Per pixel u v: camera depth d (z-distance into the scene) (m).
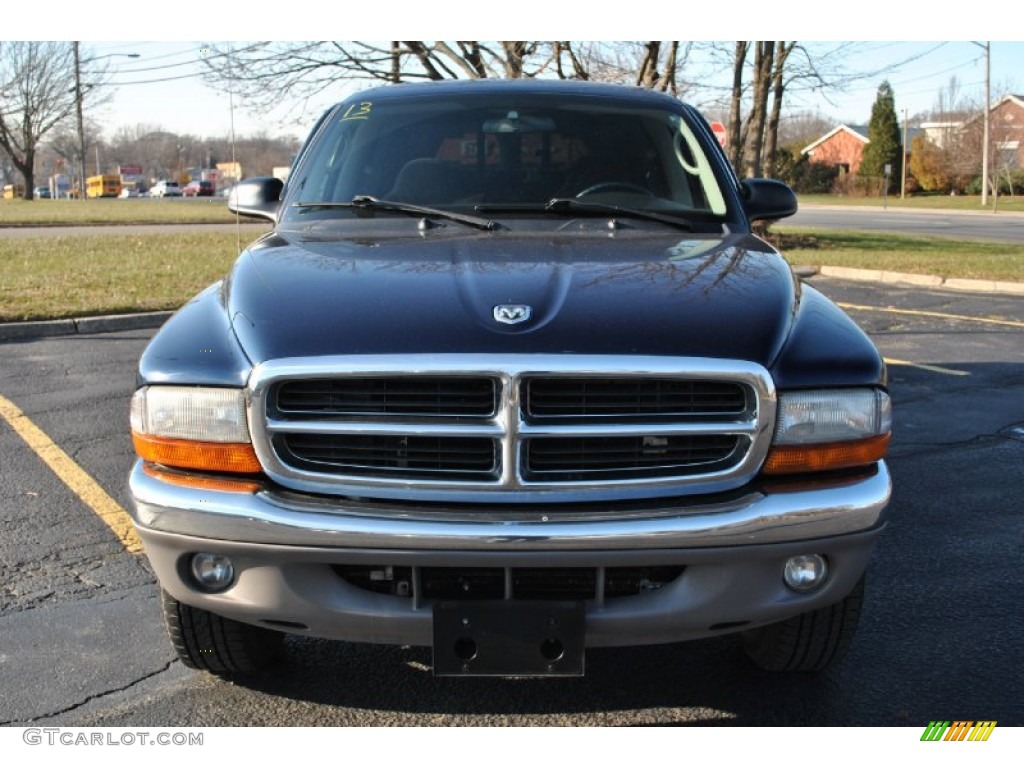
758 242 3.45
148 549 2.59
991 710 3.01
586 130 3.94
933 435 6.08
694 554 2.41
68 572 3.93
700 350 2.47
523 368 2.38
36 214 35.38
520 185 3.75
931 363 8.26
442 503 2.44
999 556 4.21
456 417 2.42
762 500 2.45
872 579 3.97
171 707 2.98
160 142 124.62
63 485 4.93
